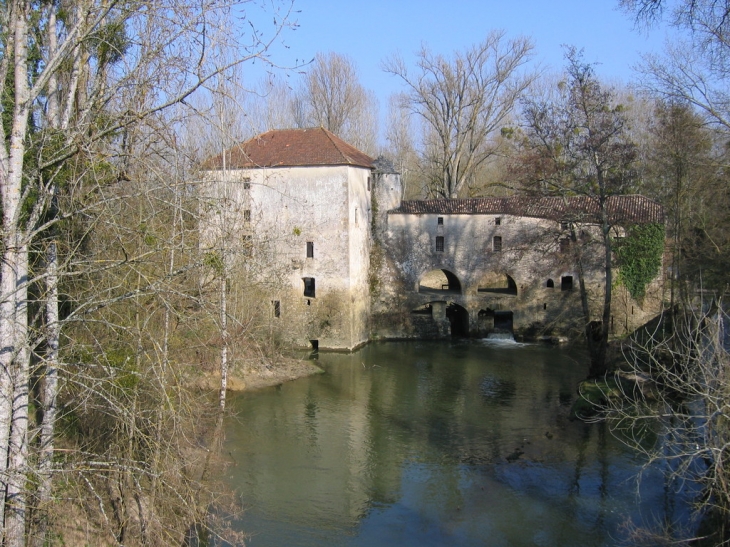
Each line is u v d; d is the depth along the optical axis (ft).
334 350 134.31
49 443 37.99
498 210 141.28
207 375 96.78
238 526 61.57
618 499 66.33
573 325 138.51
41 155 35.22
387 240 146.61
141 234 38.63
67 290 49.21
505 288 155.94
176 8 34.45
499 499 67.67
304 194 132.77
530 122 106.32
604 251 134.21
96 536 45.47
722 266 88.12
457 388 108.27
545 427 88.53
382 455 79.71
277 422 91.30
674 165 103.30
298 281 134.92
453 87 171.12
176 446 44.73
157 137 39.29
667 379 58.13
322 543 58.95
